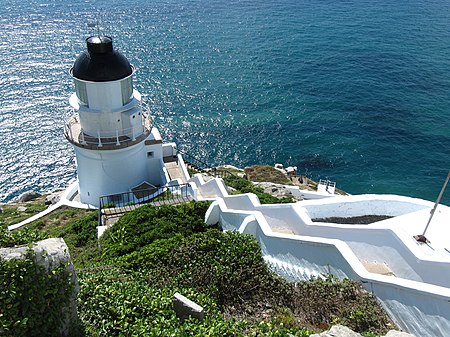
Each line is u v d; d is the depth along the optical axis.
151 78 64.94
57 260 8.66
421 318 9.51
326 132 53.34
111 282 11.69
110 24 83.94
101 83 25.38
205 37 79.38
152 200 25.06
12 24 82.00
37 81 61.47
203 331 9.10
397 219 12.34
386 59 70.12
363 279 10.90
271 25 85.19
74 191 32.91
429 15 89.00
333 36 79.62
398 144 50.78
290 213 14.71
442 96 59.50
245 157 49.34
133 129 27.06
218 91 61.81
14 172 45.12
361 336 8.73
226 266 12.85
